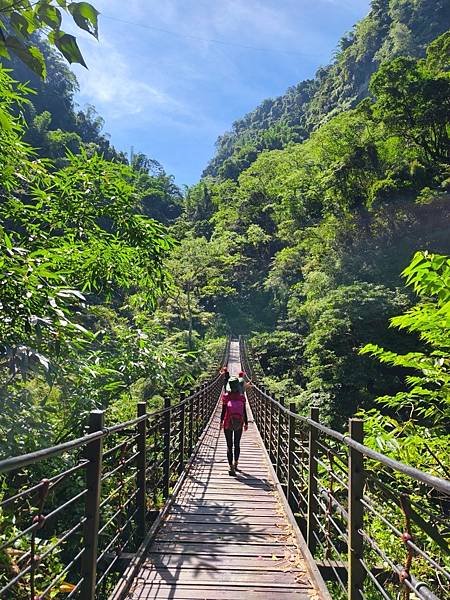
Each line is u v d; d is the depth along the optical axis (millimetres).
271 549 4152
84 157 6062
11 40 1221
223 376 20641
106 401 6004
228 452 7148
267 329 45375
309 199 41312
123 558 3766
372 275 26688
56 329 3965
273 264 54188
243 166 103000
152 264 6008
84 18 1195
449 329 3148
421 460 3506
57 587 3357
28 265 3826
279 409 6977
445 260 2918
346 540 2732
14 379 4094
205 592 3295
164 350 6852
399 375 18922
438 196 27078
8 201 5547
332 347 20031
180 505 5520
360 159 31719
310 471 4047
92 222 5902
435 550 3131
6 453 3912
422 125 29922
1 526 3613
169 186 104188
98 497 2703
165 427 5855
